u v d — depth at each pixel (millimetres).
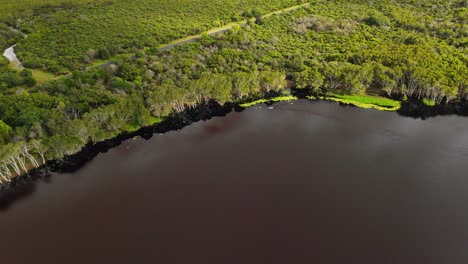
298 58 179750
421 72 149750
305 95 160375
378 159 119125
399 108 147250
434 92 148625
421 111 144750
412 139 127812
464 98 151125
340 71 160875
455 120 138125
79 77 167250
